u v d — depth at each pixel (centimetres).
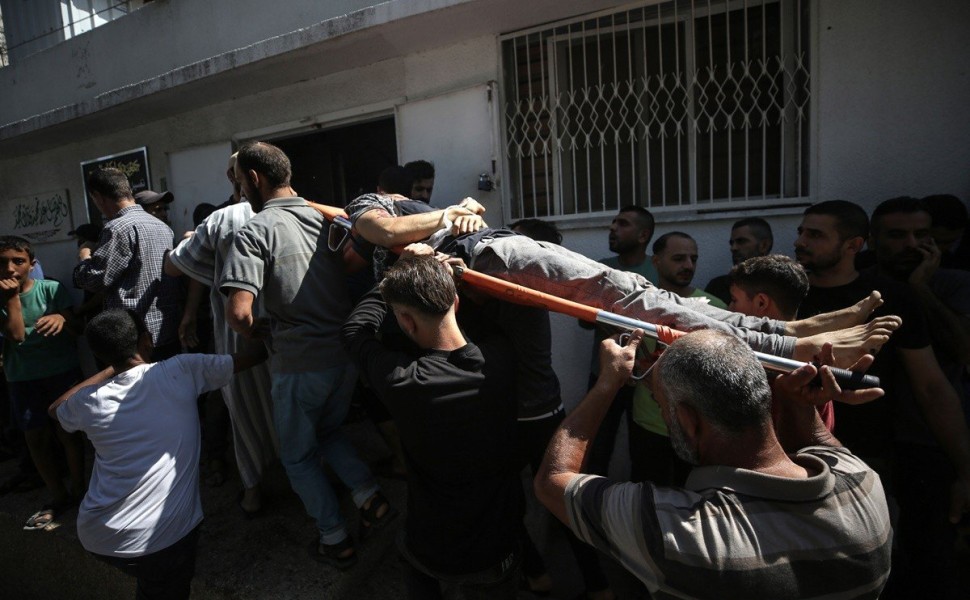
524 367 183
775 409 128
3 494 345
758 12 274
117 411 202
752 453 109
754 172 285
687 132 292
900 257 208
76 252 516
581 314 146
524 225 268
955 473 196
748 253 248
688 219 288
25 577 318
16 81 539
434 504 163
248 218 233
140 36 450
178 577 215
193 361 220
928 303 203
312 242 216
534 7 279
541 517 276
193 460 219
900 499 210
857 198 259
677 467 238
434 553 165
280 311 211
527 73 319
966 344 198
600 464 278
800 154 271
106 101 399
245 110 404
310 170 480
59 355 327
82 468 319
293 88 383
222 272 218
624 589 246
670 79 294
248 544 255
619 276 152
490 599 174
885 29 246
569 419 135
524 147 327
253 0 390
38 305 327
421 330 158
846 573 100
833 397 115
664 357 118
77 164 505
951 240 227
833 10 253
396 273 154
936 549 201
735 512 104
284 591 226
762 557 100
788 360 121
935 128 243
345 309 225
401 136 346
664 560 105
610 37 300
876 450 190
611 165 311
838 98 257
